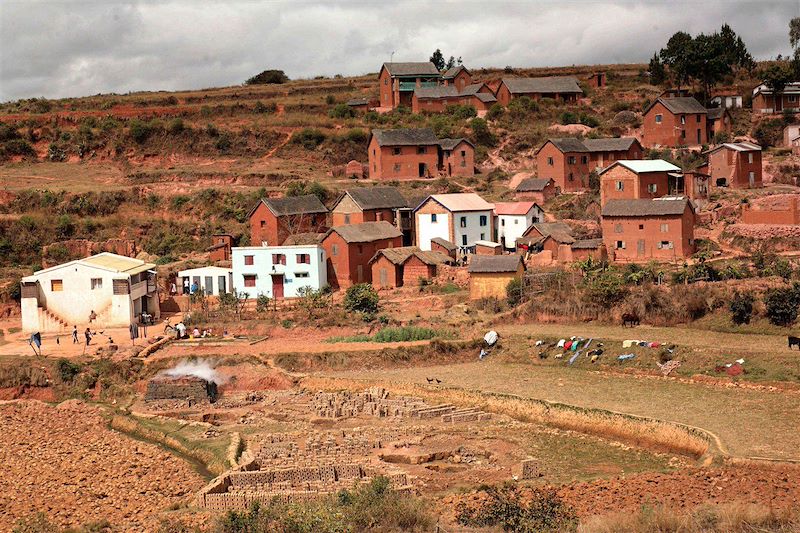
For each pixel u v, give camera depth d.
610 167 128.62
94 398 86.56
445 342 92.12
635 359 84.88
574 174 143.25
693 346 84.44
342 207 126.31
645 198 124.69
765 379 77.62
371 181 148.50
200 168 158.50
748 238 113.38
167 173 151.62
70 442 75.31
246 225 134.50
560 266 110.75
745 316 89.62
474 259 106.06
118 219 137.12
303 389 86.50
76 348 94.44
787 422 68.06
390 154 150.12
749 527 51.22
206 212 139.12
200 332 99.81
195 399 84.56
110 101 190.00
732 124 164.50
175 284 116.44
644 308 94.31
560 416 74.31
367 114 174.88
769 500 55.56
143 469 68.62
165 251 130.62
